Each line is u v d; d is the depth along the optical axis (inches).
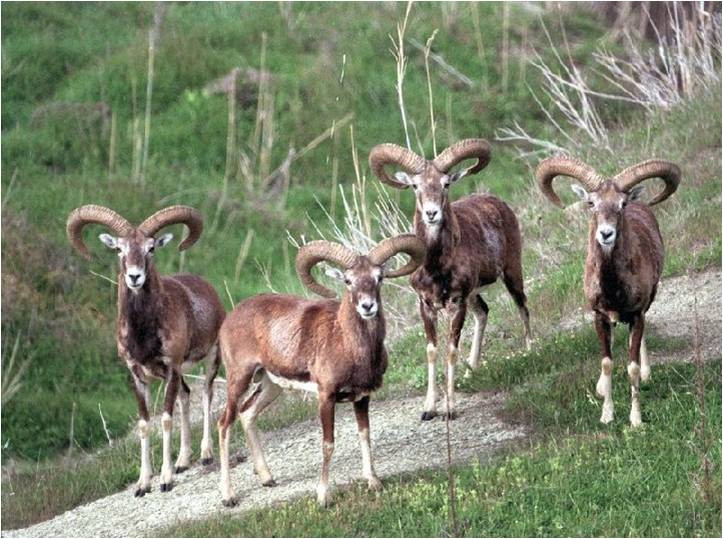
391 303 2888.8
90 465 2390.5
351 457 2018.9
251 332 1882.4
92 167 3983.8
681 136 3186.5
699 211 2701.8
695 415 1863.9
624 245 1854.1
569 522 1651.1
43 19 4697.3
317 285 1793.8
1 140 4047.7
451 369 2079.2
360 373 1771.7
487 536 1649.9
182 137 4114.2
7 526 2167.8
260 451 1972.2
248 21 4650.6
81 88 4330.7
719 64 3705.7
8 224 3484.3
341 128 4146.2
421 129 4143.7
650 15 4306.1
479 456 1910.7
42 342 3127.5
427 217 1973.4
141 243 1979.6
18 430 2817.4
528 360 2215.8
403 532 1680.6
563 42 4466.0
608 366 1916.8
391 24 4571.9
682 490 1681.8
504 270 2226.9
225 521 1814.7
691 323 2251.5
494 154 4040.4
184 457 2149.4
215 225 3740.2
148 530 1898.4
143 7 4817.9
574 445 1843.0
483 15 4630.9
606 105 4128.9
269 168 4040.4
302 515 1772.9
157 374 2050.9
